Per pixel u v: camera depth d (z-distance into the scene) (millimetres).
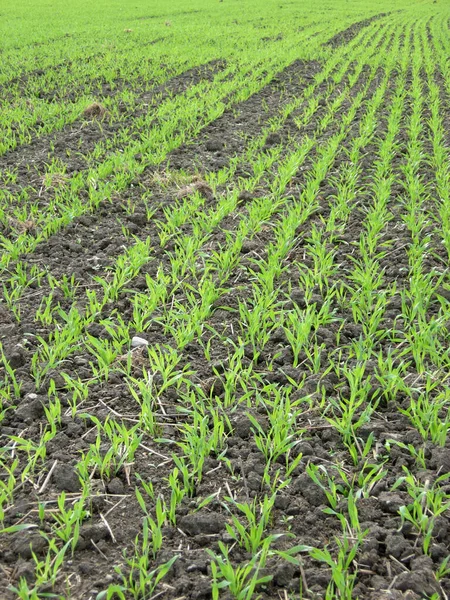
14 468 3197
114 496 3176
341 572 2678
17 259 5707
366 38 23562
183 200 7098
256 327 4496
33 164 8367
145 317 4738
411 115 11539
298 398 3896
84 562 2803
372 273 5492
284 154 9188
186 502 3129
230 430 3580
